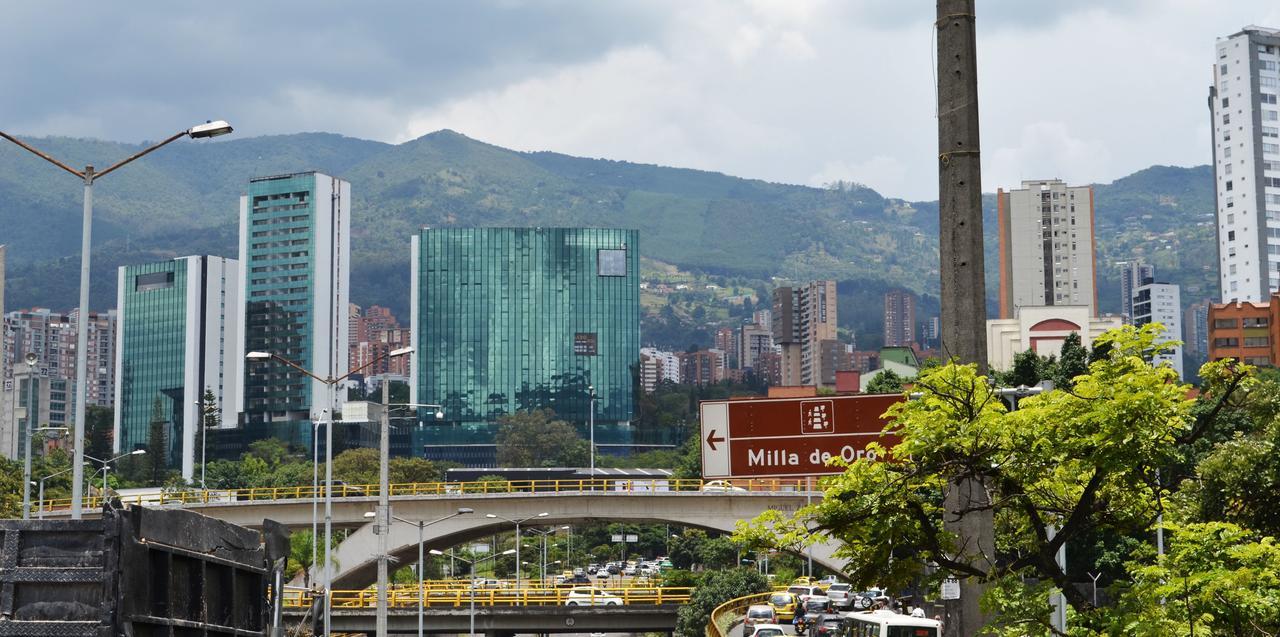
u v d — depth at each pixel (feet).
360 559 505.66
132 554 56.95
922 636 209.26
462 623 462.19
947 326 75.92
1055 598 140.87
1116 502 85.71
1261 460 135.33
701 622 453.99
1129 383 77.46
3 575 56.13
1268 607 78.23
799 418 124.77
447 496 506.89
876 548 83.05
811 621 343.67
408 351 240.94
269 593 73.15
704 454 126.21
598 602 470.39
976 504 79.10
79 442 146.41
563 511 503.61
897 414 81.82
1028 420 77.87
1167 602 80.89
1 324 587.68
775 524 85.35
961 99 74.02
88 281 148.46
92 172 149.38
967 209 74.18
